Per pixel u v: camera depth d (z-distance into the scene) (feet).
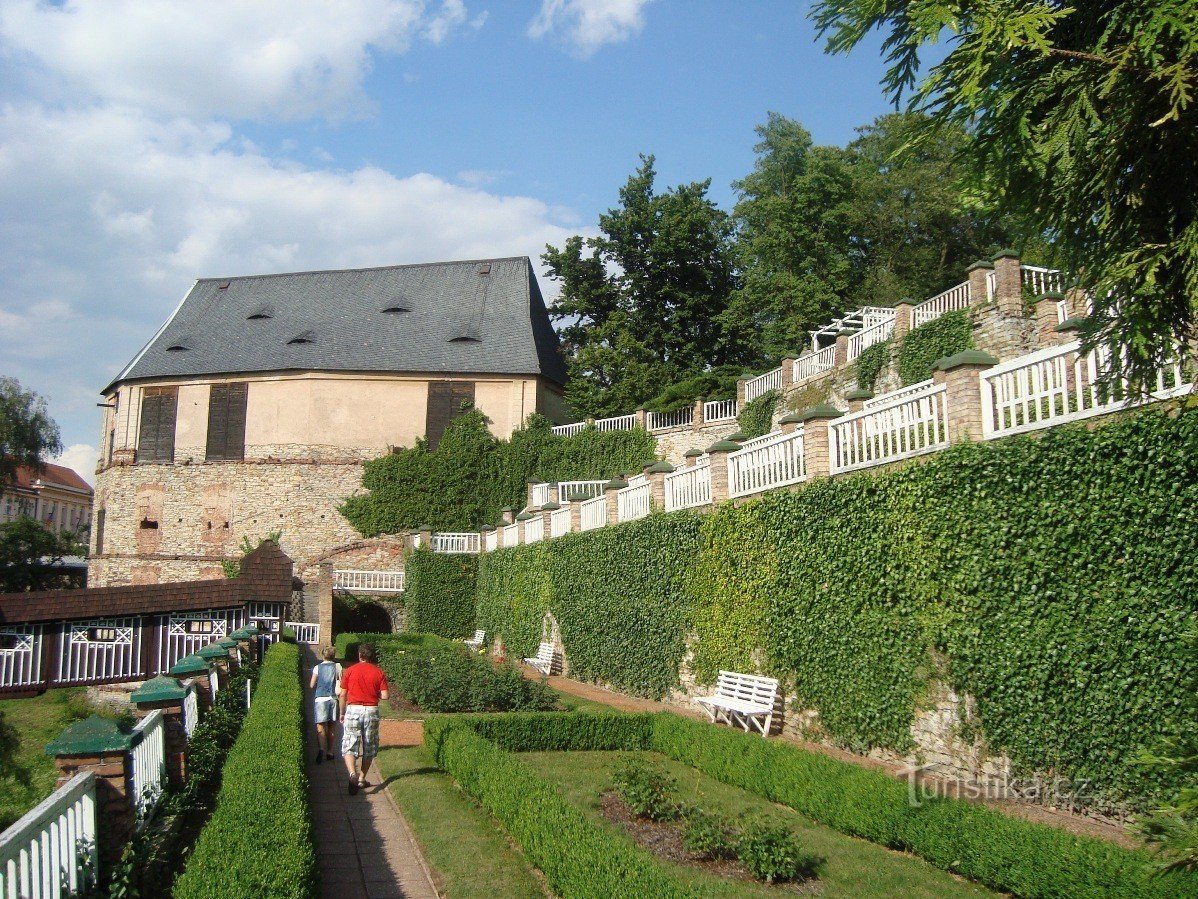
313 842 21.94
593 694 69.51
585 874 23.77
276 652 70.28
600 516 78.59
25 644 81.35
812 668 44.78
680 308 171.83
